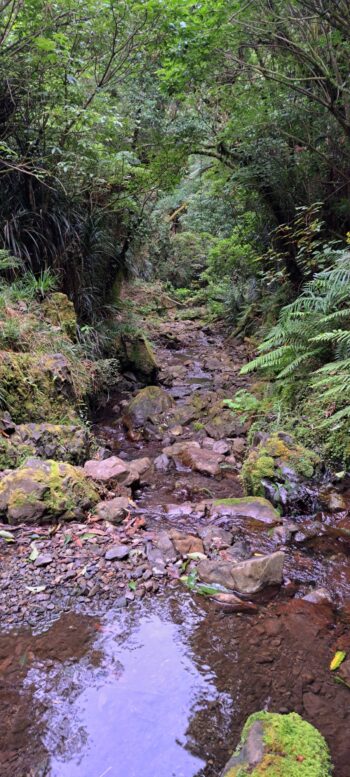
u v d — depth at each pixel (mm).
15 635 1863
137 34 5375
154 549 2469
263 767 1262
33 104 4949
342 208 6039
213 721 1532
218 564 2336
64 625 1930
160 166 7543
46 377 3977
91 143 5191
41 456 3270
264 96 6184
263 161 6441
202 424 4875
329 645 1890
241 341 9000
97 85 5695
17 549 2387
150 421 4996
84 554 2383
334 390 3504
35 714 1536
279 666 1771
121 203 6988
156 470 3889
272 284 8180
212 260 10758
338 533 2848
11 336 4035
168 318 11617
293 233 6055
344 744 1445
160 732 1491
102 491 3080
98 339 5723
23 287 4852
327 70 5086
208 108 7438
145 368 6363
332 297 4363
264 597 2195
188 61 5371
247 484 3404
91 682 1668
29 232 5156
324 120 5809
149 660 1778
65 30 5055
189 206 12547
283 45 5328
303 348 4406
